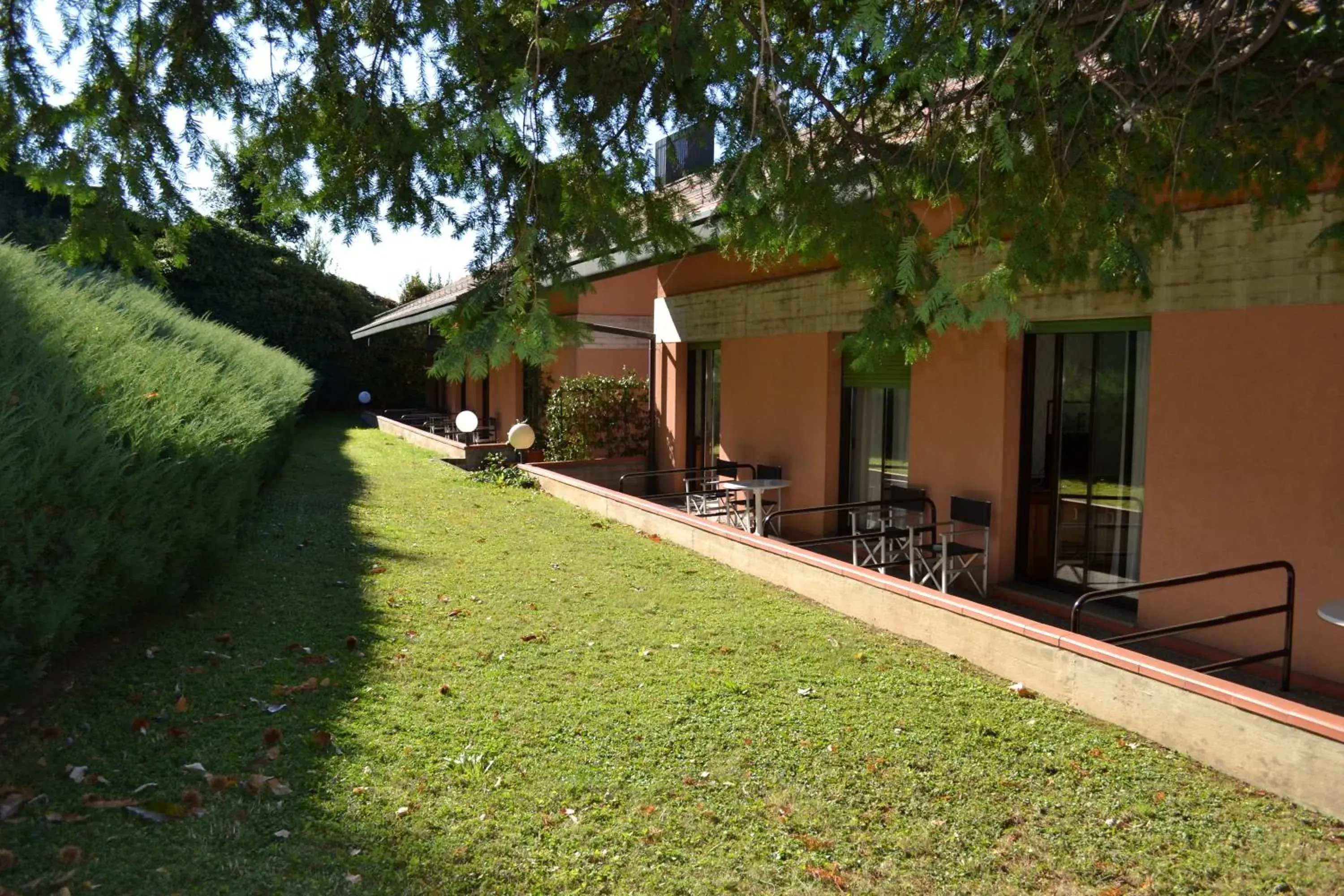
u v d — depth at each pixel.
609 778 4.18
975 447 8.56
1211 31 4.69
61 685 4.79
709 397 14.33
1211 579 5.71
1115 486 7.64
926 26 4.84
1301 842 3.78
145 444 5.04
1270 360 6.15
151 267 6.09
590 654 5.87
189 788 3.81
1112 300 7.20
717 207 6.16
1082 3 4.75
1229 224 6.35
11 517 3.86
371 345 35.47
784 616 6.90
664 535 9.83
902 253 5.06
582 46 5.78
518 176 5.90
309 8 5.68
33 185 5.49
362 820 3.69
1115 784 4.25
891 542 9.32
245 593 6.85
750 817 3.91
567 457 15.84
